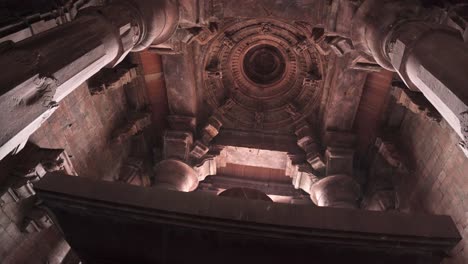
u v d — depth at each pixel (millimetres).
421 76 6344
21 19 7168
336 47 10836
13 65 4664
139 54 12773
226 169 16781
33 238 8961
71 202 6992
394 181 12805
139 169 14438
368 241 6613
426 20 7668
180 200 6859
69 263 10273
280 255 6910
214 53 14875
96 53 6578
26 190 8188
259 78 15812
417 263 6867
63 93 5812
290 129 15484
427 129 10922
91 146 11789
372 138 13617
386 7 8062
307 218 6641
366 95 13086
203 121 15492
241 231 6688
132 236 7191
